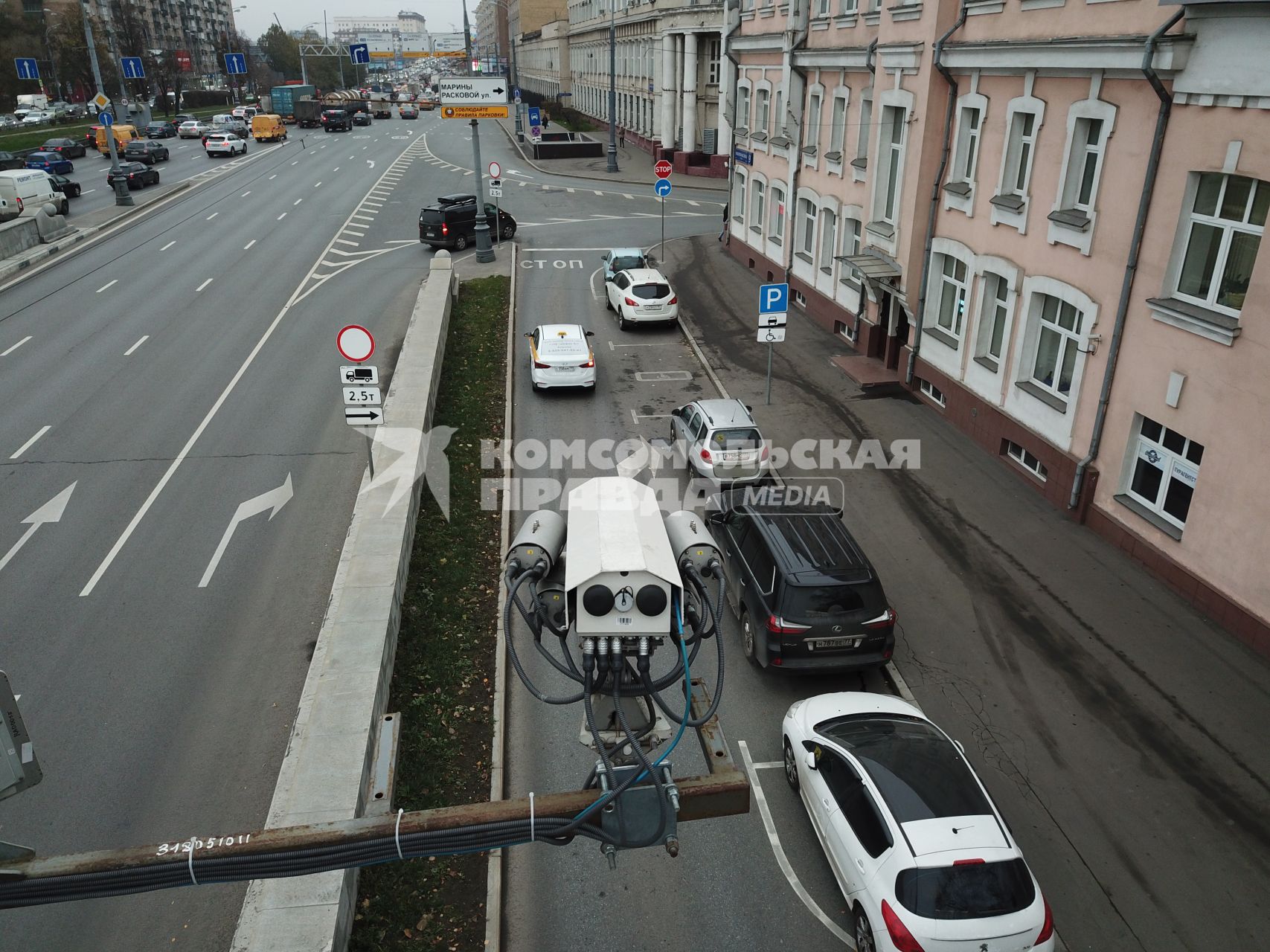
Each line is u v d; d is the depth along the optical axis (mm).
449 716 9719
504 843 3268
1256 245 10258
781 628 9711
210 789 8602
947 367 17250
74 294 25375
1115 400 12555
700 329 23391
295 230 34281
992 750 9109
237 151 56438
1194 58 10594
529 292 26625
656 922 7387
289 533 13125
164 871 3160
